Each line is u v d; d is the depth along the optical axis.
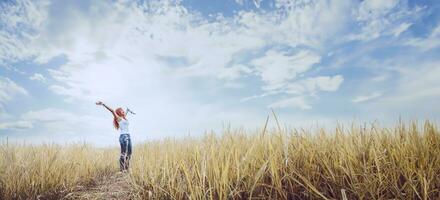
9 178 5.62
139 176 4.79
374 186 3.11
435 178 3.16
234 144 4.07
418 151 3.44
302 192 3.31
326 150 3.78
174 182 4.14
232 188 3.56
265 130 4.02
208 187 3.73
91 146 9.31
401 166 3.26
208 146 4.30
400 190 3.03
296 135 4.05
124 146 7.21
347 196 3.16
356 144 3.80
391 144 3.77
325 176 3.40
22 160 6.33
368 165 3.31
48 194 5.52
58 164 6.41
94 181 6.48
